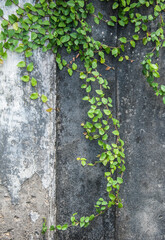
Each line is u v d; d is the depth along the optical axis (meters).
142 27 1.88
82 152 1.88
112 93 1.91
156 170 1.99
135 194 1.98
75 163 1.88
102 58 1.84
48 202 1.78
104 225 1.95
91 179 1.90
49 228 1.79
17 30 1.65
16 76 1.70
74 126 1.86
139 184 1.98
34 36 1.68
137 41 1.92
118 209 1.99
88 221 1.89
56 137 1.84
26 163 1.74
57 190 1.86
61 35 1.75
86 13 1.80
